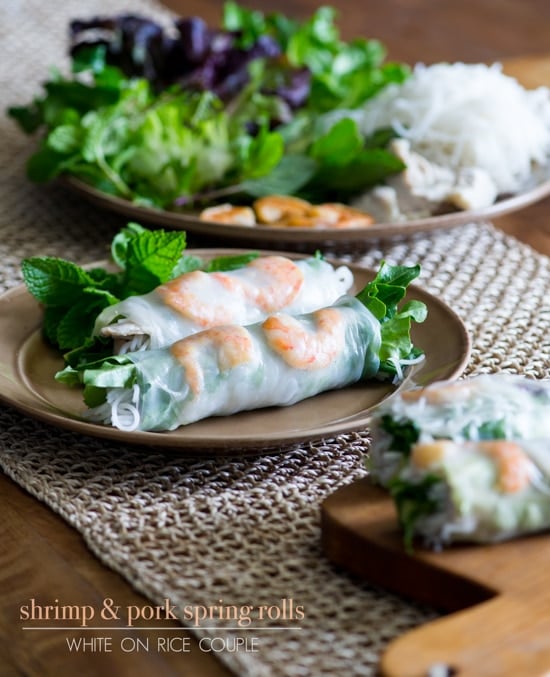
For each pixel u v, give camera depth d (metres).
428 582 0.78
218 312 0.93
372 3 1.88
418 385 0.92
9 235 1.14
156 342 0.92
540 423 0.82
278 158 1.17
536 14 1.88
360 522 0.80
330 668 0.76
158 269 0.96
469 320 1.03
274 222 1.13
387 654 0.72
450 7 1.89
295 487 0.87
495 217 1.19
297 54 1.35
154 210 1.10
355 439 0.91
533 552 0.78
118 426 0.87
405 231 1.09
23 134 1.33
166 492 0.86
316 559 0.82
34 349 0.96
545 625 0.74
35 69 1.44
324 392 0.92
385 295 0.94
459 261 1.12
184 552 0.82
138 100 1.23
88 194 1.13
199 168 1.19
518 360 0.98
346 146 1.17
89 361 0.93
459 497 0.77
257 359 0.89
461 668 0.72
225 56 1.31
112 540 0.83
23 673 0.77
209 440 0.85
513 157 1.21
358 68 1.36
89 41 1.31
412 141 1.21
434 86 1.24
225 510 0.85
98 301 0.96
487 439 0.81
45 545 0.83
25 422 0.92
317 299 0.97
